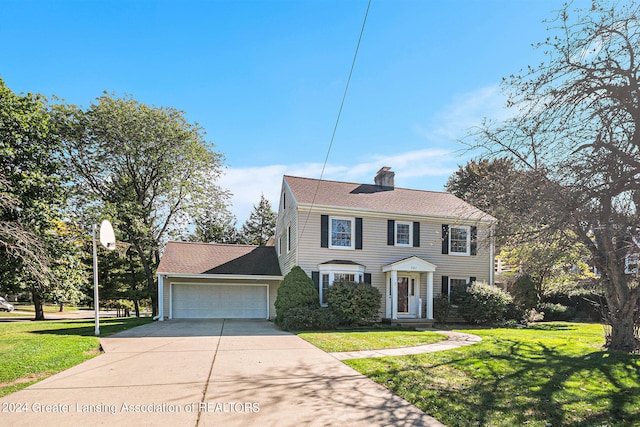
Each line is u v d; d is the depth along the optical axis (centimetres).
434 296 1703
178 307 1827
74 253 1522
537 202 692
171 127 2272
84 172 2180
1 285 1299
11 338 1006
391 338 1062
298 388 551
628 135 627
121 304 2744
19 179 1374
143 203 2353
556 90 677
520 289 1803
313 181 1919
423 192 2083
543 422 414
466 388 544
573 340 1022
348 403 483
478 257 1827
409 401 490
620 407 458
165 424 411
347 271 1619
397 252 1723
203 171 2472
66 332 1212
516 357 761
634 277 820
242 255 2034
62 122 2058
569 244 797
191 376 620
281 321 1420
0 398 502
